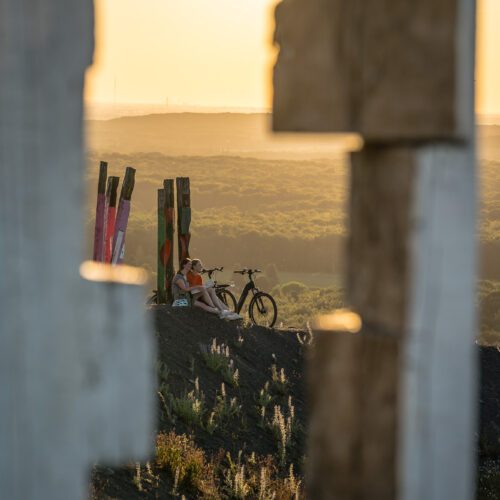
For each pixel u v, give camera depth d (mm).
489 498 44312
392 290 4512
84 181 3916
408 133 4352
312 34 4535
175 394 45844
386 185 4527
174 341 51875
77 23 3865
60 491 3959
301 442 45719
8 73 3822
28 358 3920
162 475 34969
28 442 3939
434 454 4500
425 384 4465
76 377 3959
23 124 3840
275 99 4641
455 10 4246
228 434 44031
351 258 4699
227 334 55969
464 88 4277
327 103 4508
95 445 3990
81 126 3893
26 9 3818
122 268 4055
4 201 3861
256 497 36781
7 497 3930
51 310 3924
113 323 3979
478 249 4574
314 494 4711
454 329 4535
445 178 4453
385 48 4375
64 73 3857
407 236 4453
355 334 4574
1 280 3877
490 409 59125
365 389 4566
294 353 57750
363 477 4574
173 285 56875
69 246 3918
